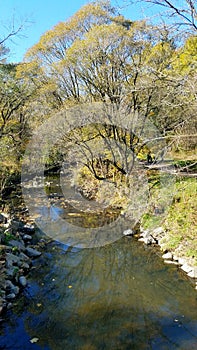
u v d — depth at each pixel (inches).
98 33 348.2
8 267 223.0
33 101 458.0
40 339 156.7
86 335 158.7
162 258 251.0
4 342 154.9
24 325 168.7
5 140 441.7
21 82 442.3
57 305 188.4
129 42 339.6
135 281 218.5
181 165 318.3
